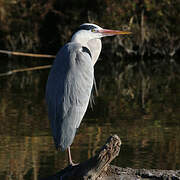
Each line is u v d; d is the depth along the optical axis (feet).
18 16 84.23
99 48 33.22
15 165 34.37
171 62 79.61
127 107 50.42
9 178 31.83
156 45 82.53
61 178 25.26
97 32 32.40
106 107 50.70
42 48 85.10
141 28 80.53
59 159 35.60
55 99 27.50
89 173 24.75
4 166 34.22
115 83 63.26
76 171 24.98
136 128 42.86
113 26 79.15
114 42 80.43
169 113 47.70
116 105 51.39
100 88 60.23
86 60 28.19
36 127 43.37
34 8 84.28
